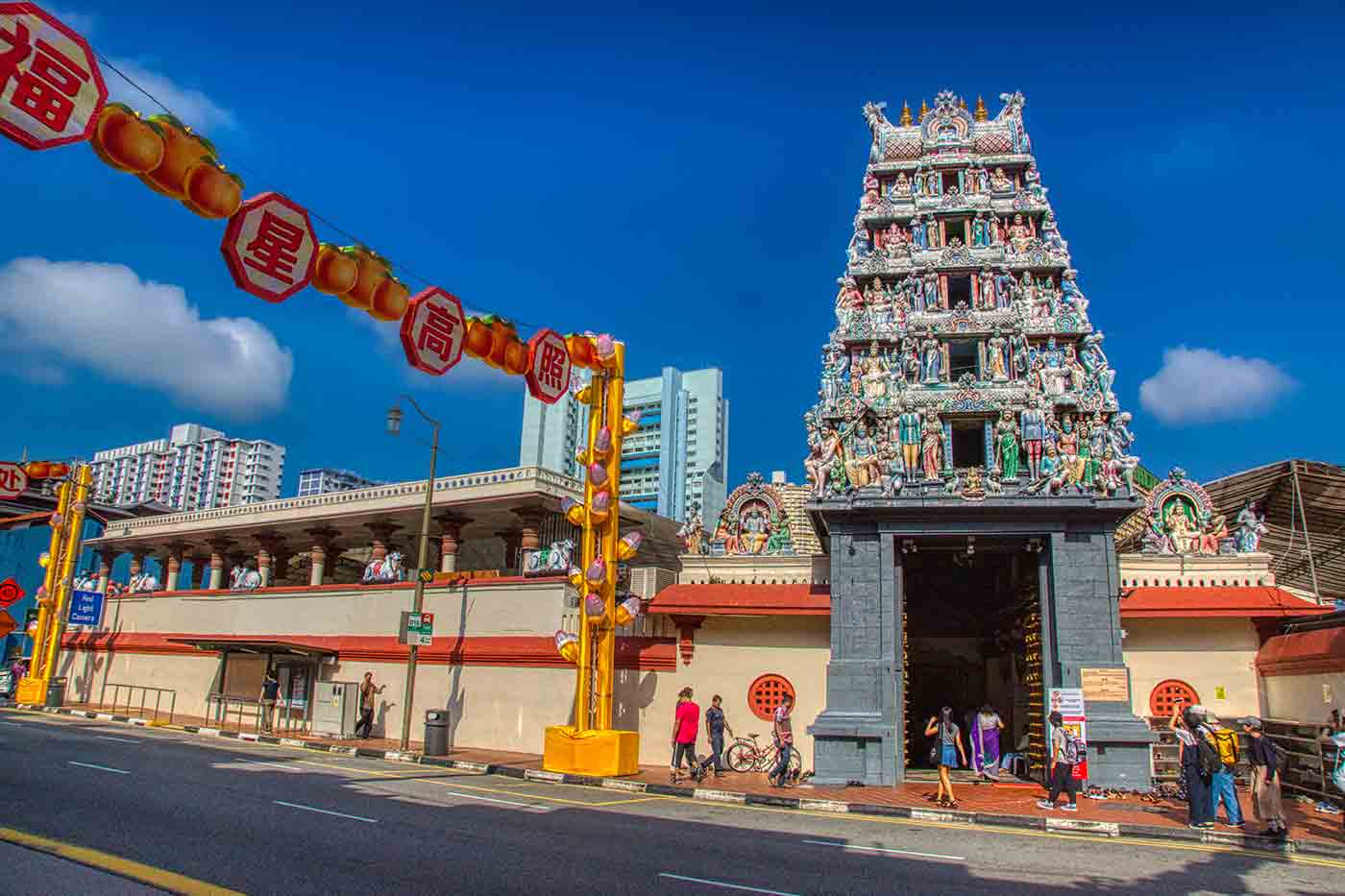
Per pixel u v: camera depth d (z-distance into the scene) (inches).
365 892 365.4
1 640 1991.9
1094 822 628.4
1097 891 430.6
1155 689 907.4
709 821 606.5
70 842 435.5
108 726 1208.8
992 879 449.1
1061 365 1093.1
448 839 483.5
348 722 1133.7
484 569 1692.9
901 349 1131.3
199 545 1797.5
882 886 419.8
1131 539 1104.8
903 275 1178.0
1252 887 453.4
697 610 949.8
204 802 573.0
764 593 961.5
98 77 317.1
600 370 912.3
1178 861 518.6
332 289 438.0
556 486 1318.9
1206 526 991.6
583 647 866.1
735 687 957.2
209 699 1299.2
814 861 474.9
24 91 297.9
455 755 975.6
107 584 1884.8
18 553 2023.9
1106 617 840.3
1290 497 1032.2
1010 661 1112.2
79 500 1614.2
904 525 884.6
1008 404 1077.1
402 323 491.8
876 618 871.1
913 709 1205.7
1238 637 905.5
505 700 1064.2
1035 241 1162.6
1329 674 764.6
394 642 1179.3
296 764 827.4
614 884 399.2
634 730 979.3
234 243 382.0
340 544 1774.1
